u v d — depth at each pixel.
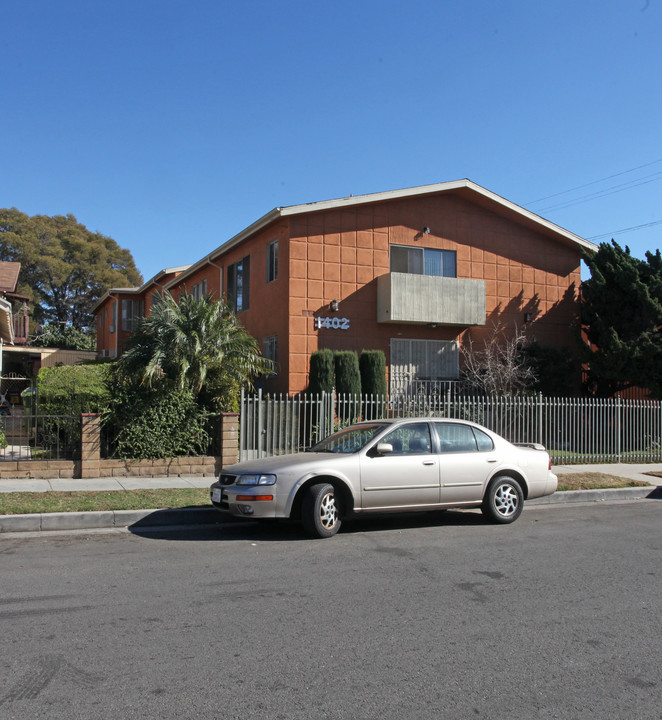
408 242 18.84
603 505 11.10
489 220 20.12
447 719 3.54
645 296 17.83
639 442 16.47
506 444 9.38
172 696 3.76
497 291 20.08
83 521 8.62
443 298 18.42
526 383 18.31
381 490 8.30
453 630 4.85
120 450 11.70
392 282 17.81
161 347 12.01
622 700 3.78
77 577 6.19
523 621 5.07
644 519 9.62
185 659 4.27
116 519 8.75
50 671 4.08
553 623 5.03
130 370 11.96
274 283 18.31
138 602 5.45
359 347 18.08
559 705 3.71
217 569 6.54
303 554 7.21
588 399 16.53
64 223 50.78
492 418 14.98
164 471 11.79
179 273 27.77
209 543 7.76
